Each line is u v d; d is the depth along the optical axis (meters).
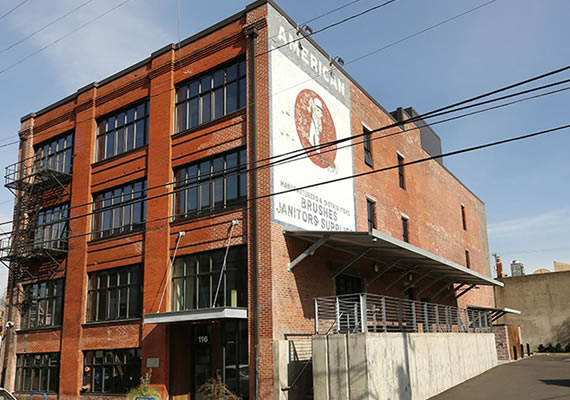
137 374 21.06
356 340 14.92
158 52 23.41
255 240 18.25
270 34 19.84
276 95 19.56
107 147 25.28
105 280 23.47
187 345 20.44
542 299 43.00
